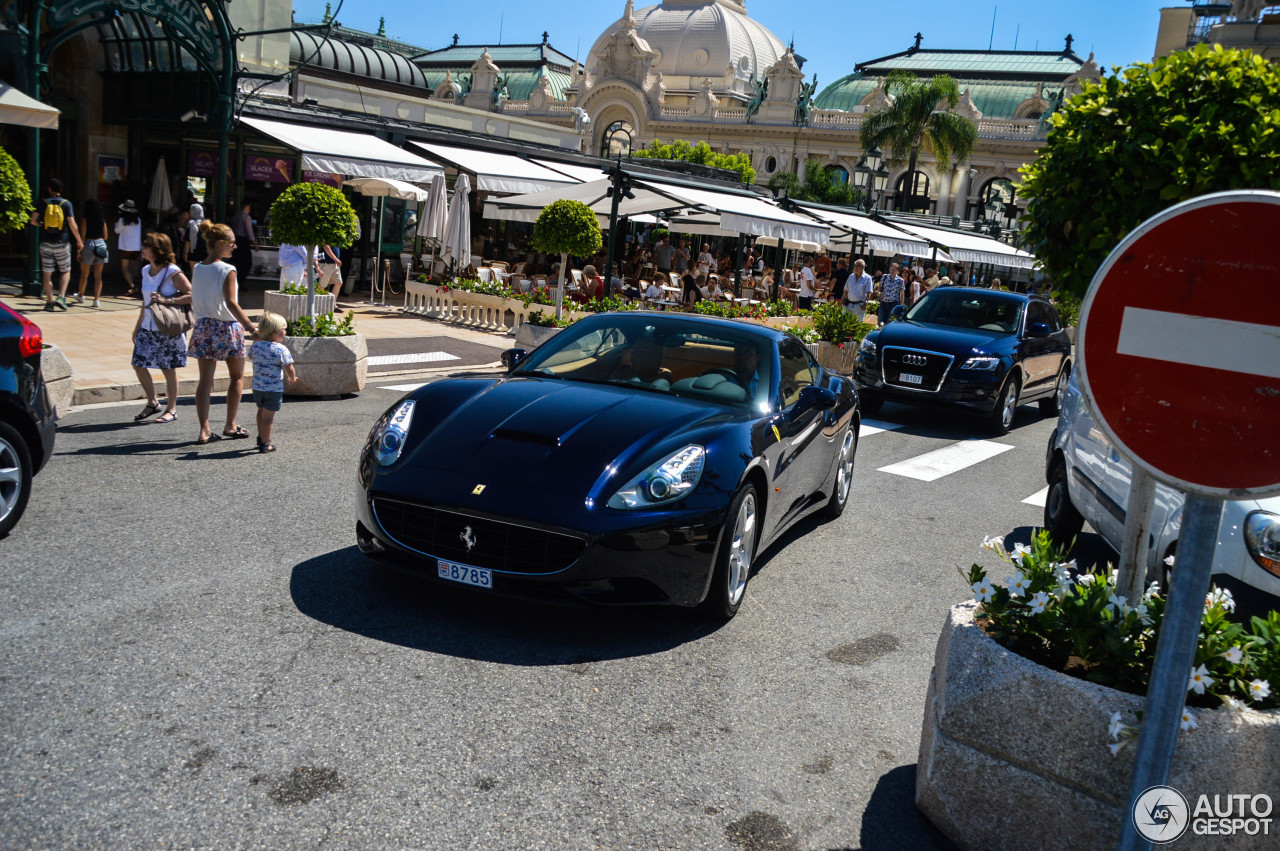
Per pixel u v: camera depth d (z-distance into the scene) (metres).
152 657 3.50
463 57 91.94
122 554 4.50
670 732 3.36
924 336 11.19
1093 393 2.12
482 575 3.93
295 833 2.58
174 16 14.73
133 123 17.91
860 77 81.56
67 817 2.56
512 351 5.68
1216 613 2.77
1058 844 2.64
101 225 13.36
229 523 5.10
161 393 8.55
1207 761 2.49
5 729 2.95
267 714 3.18
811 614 4.73
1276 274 1.94
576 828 2.73
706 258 25.98
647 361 5.26
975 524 6.95
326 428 7.77
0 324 4.62
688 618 4.48
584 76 81.50
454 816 2.72
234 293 6.70
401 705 3.33
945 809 2.86
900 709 3.77
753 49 87.75
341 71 31.20
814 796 3.05
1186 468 2.04
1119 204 3.51
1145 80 3.50
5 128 16.98
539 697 3.50
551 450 4.15
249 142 18.28
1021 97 72.94
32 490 5.37
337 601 4.18
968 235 29.45
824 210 24.14
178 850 2.47
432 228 17.48
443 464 4.11
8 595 3.92
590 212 12.95
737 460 4.36
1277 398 1.95
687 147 53.69
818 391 5.53
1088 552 6.60
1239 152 3.25
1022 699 2.69
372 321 15.48
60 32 13.86
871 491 7.67
